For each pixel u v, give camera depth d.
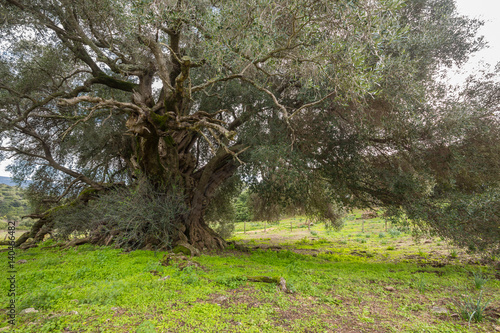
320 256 10.91
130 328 3.39
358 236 19.98
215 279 5.67
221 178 12.39
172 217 9.93
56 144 13.47
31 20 9.34
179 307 4.11
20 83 10.12
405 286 5.77
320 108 9.15
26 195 14.51
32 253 9.38
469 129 7.46
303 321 3.69
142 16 6.85
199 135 12.49
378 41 5.93
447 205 8.02
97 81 10.65
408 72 7.28
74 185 13.94
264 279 5.56
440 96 7.95
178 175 10.84
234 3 6.75
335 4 6.08
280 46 7.79
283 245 15.58
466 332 3.43
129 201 9.39
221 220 19.94
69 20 9.74
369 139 9.30
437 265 8.75
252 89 9.73
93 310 3.96
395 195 9.13
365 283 6.03
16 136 12.28
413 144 7.85
